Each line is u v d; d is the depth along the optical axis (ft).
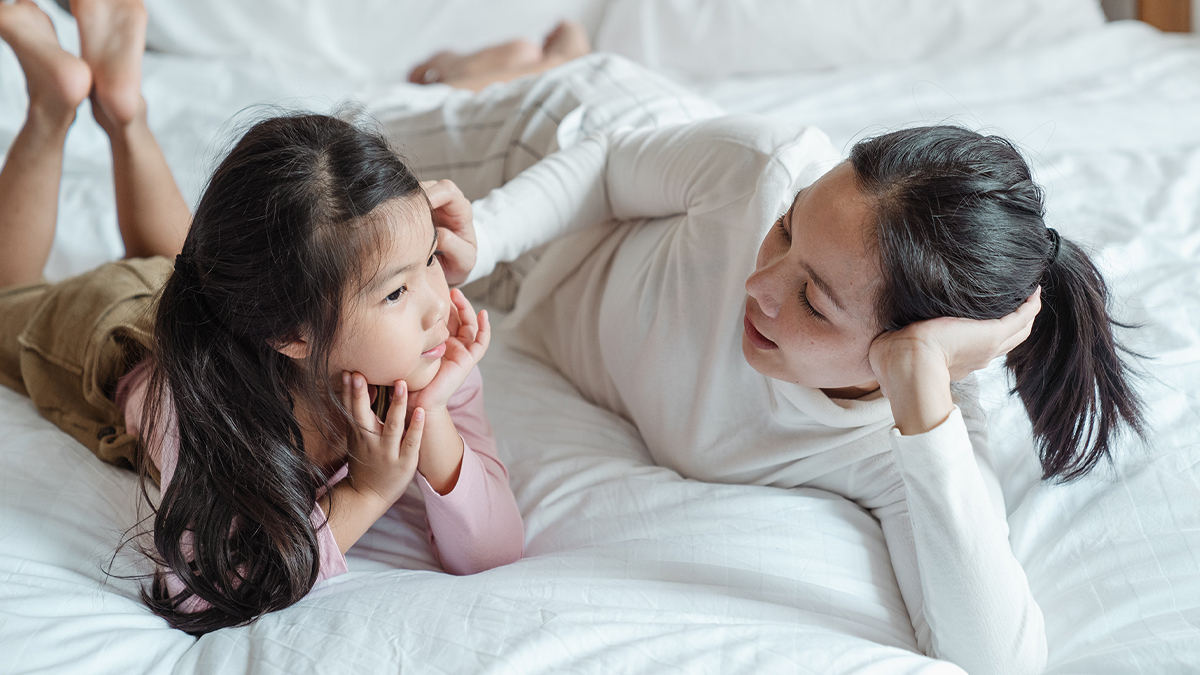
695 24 6.69
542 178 3.29
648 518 2.67
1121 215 4.17
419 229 2.15
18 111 5.00
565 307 3.61
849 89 5.99
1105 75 5.96
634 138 3.31
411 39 6.84
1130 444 2.78
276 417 2.27
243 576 2.28
